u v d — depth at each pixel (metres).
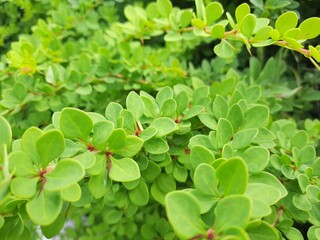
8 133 0.11
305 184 0.14
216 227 0.09
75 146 0.11
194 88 0.20
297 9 0.22
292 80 0.27
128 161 0.12
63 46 0.25
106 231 0.29
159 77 0.23
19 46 0.21
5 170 0.09
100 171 0.12
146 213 0.25
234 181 0.09
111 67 0.23
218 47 0.16
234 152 0.13
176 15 0.21
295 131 0.18
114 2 0.28
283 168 0.15
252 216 0.09
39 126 0.21
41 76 0.22
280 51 0.25
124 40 0.25
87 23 0.27
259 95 0.18
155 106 0.15
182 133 0.15
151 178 0.14
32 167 0.10
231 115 0.14
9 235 0.12
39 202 0.10
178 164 0.15
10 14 0.28
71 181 0.09
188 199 0.09
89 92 0.20
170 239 0.19
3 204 0.11
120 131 0.11
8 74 0.22
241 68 0.30
